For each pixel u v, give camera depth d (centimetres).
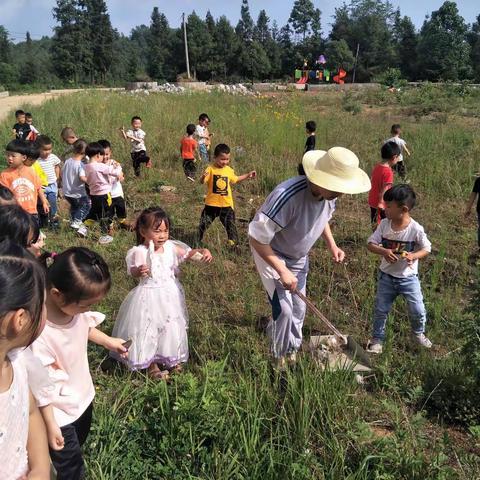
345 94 3453
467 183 991
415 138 1423
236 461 299
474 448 336
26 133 1283
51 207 766
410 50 8312
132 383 380
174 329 391
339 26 9131
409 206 426
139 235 399
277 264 363
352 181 345
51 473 208
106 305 491
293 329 404
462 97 3144
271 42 9156
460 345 446
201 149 1166
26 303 149
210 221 684
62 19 8462
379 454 301
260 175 1027
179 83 4769
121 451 308
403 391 385
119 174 745
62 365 255
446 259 648
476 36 8581
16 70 7788
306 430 323
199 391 338
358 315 517
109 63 9050
